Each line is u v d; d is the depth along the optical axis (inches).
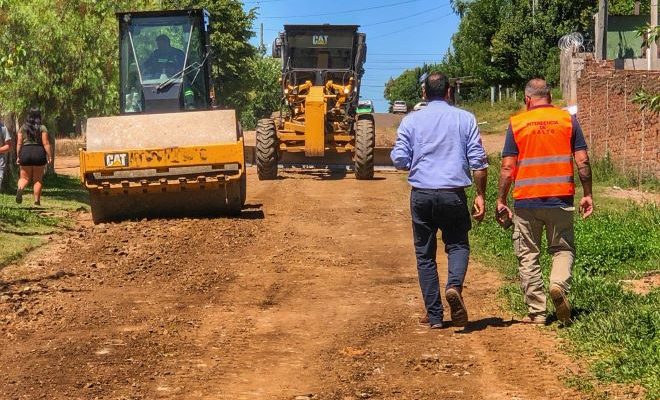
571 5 2080.5
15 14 934.4
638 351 306.2
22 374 299.1
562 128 358.6
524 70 2095.2
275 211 745.6
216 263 513.0
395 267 509.7
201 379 295.1
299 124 1089.4
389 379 295.0
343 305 411.5
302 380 294.5
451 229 355.9
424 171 351.6
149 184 654.5
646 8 1983.3
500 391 281.3
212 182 661.3
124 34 772.6
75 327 364.5
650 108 441.1
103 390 282.0
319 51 1128.8
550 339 343.0
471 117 355.3
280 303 415.2
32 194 886.4
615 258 482.3
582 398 272.1
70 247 560.1
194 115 669.3
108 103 1002.1
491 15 2229.3
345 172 1149.1
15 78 936.9
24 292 427.5
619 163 898.1
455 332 358.6
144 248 556.1
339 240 603.8
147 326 367.2
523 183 361.1
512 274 472.4
